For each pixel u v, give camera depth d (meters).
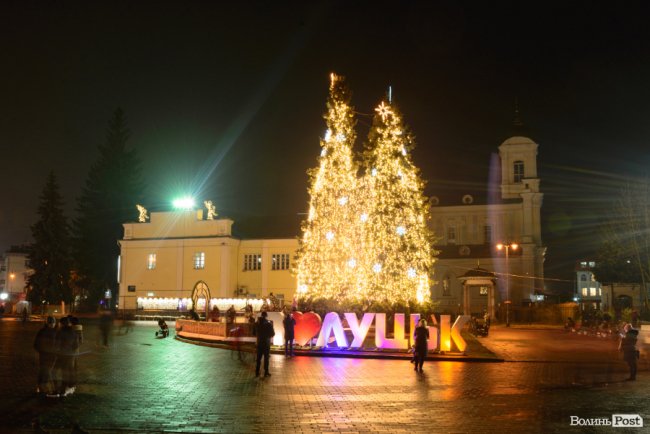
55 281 74.12
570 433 12.20
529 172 80.94
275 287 66.94
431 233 40.50
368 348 29.53
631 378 20.48
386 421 13.16
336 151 40.28
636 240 52.19
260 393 16.80
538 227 77.62
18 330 43.34
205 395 16.34
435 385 18.80
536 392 17.50
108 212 88.88
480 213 79.38
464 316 29.14
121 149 90.81
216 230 68.19
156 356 26.38
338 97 40.94
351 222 39.50
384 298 37.44
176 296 68.12
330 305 38.25
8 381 18.16
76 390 16.78
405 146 40.31
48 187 75.31
